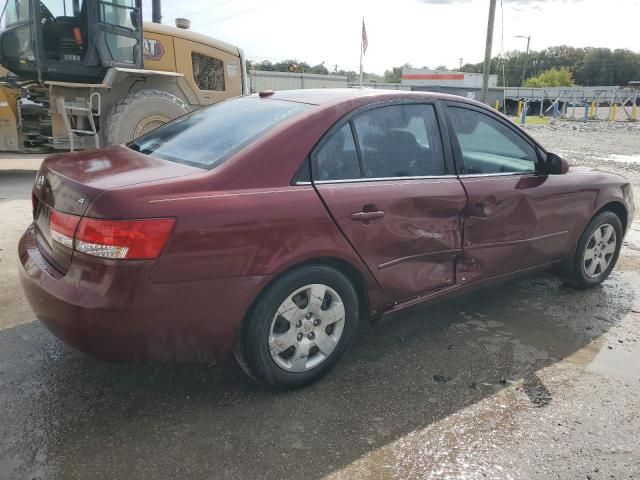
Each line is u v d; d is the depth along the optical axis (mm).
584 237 4457
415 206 3215
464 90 53656
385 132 3244
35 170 9844
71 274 2482
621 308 4379
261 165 2748
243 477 2361
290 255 2723
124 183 2500
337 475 2395
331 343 3076
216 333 2621
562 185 4109
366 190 3023
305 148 2889
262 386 2959
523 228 3875
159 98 8820
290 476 2379
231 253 2555
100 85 8453
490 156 3787
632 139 22438
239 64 10727
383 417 2812
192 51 9914
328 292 2982
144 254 2371
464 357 3473
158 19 14797
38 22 7953
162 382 3055
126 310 2383
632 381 3248
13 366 3150
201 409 2822
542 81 96750
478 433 2713
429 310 4207
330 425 2732
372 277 3111
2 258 4898
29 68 8180
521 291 4676
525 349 3613
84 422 2680
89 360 3244
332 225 2859
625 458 2568
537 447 2621
